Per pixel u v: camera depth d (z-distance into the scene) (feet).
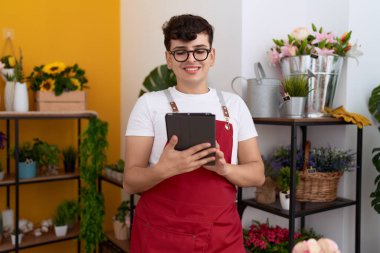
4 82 7.64
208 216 3.71
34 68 7.49
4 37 7.70
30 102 7.97
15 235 6.93
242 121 4.05
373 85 6.63
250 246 5.89
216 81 6.52
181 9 7.30
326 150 6.04
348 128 6.21
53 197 8.48
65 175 7.54
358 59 6.30
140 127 3.82
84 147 7.27
